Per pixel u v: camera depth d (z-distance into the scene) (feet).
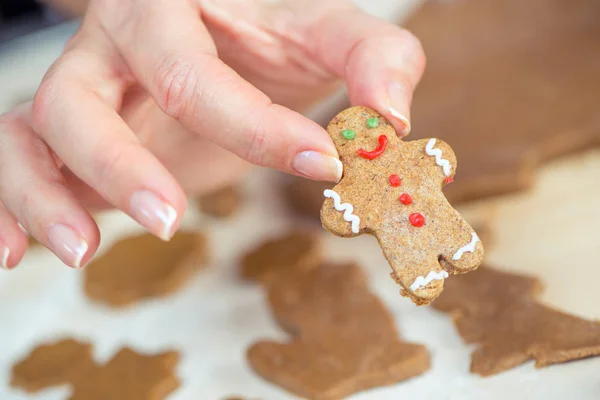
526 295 1.08
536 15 1.59
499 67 1.47
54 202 0.88
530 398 0.95
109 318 1.21
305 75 1.13
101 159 0.84
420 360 1.03
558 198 1.24
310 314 1.14
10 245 0.93
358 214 0.85
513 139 1.30
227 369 1.11
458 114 1.38
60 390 1.11
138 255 1.28
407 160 0.88
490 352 1.01
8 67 1.74
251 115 0.85
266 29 1.08
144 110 1.06
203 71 0.87
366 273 1.21
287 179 1.40
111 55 0.97
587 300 1.07
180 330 1.18
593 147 1.29
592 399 0.92
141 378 1.09
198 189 1.28
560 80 1.40
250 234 1.32
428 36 1.60
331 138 0.90
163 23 0.92
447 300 1.11
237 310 1.20
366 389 1.03
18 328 1.21
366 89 0.94
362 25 1.02
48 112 0.88
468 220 1.24
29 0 1.90
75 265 0.87
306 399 1.04
